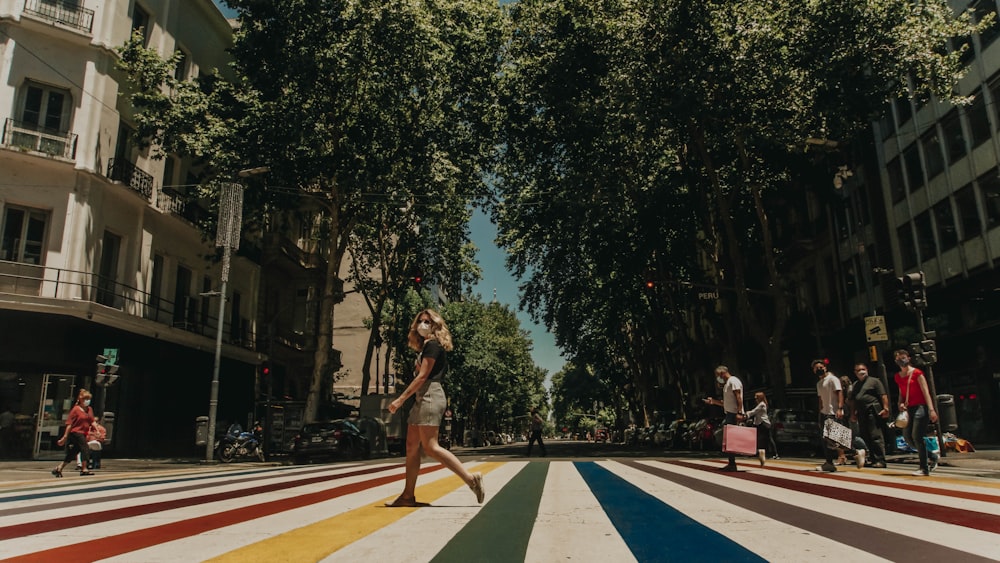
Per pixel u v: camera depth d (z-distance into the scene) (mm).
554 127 26359
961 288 21797
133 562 2594
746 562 2553
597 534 3295
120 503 4930
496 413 78375
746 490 5625
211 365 27922
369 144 23484
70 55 20797
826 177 24734
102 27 21406
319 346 24281
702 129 22297
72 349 20281
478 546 2979
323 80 22406
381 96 22797
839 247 29500
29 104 20141
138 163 23578
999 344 20094
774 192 28203
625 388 54312
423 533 3357
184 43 26594
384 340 37906
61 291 19797
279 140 21844
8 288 19266
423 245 30828
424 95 24094
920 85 19859
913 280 14203
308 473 9312
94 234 21000
